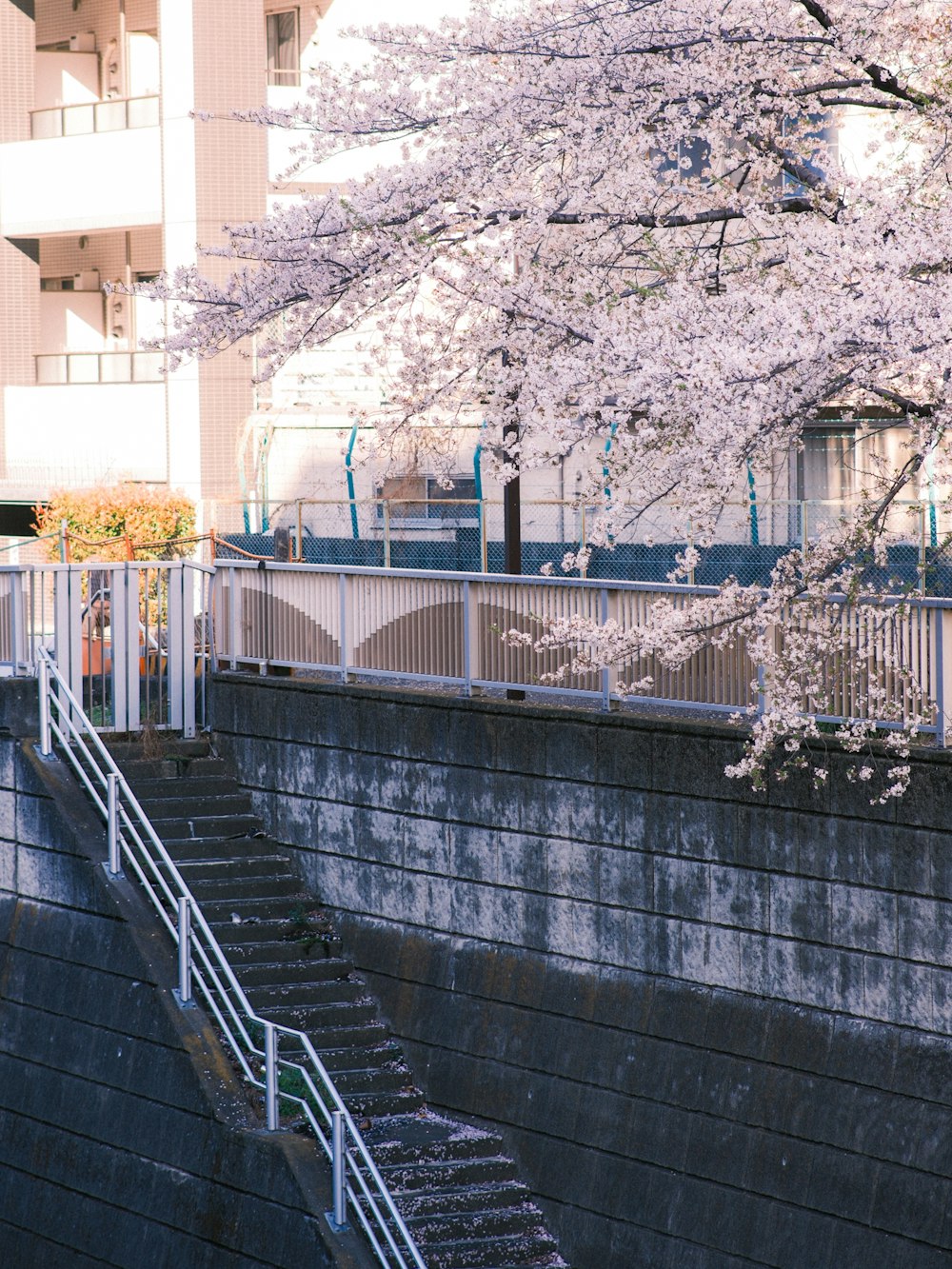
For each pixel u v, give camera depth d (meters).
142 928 18.05
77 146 38.94
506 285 16.86
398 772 18.45
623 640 14.83
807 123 17.31
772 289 15.76
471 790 17.66
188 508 33.53
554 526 28.33
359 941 18.84
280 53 39.25
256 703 20.23
